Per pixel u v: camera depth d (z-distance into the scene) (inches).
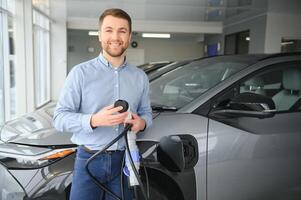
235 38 415.2
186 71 108.1
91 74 52.0
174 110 79.3
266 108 74.7
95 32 480.4
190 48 577.0
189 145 63.2
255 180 78.6
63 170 66.6
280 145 80.1
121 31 51.3
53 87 396.5
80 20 419.5
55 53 394.6
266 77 87.2
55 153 67.9
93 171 53.8
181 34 500.4
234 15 374.6
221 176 75.5
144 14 381.1
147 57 571.2
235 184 77.0
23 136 75.7
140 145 70.1
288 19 326.3
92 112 52.5
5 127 88.0
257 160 78.2
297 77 90.6
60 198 65.7
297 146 81.7
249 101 74.4
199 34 491.8
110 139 53.4
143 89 57.1
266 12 322.7
